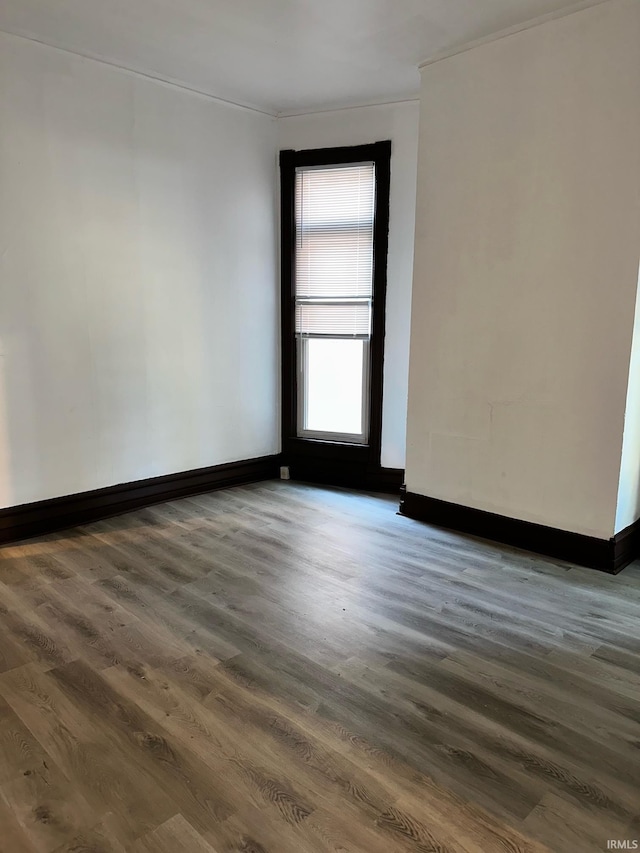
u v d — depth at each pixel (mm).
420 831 1624
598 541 3240
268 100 4320
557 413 3297
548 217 3180
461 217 3539
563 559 3395
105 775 1802
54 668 2330
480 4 2949
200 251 4301
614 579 3166
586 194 3031
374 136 4336
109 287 3840
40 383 3596
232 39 3365
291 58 3609
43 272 3525
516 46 3186
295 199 4703
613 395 3078
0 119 3260
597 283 3053
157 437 4250
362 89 4082
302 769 1833
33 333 3527
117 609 2795
